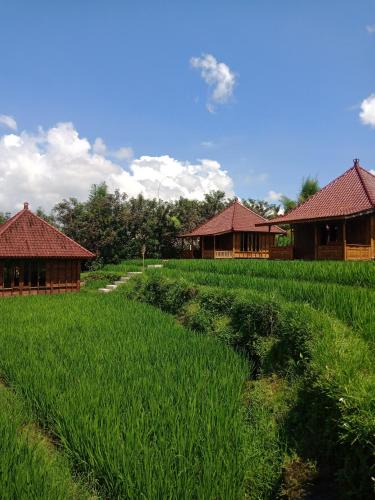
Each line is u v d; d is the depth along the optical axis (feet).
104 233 121.19
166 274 65.21
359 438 14.29
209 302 41.50
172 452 15.99
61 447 18.29
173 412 18.62
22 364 26.81
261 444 19.04
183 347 30.83
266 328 30.73
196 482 14.85
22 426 19.54
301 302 33.86
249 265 62.75
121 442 16.39
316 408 18.89
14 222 72.69
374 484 13.28
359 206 72.69
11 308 50.24
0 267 67.05
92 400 19.81
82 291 75.56
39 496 13.51
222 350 30.63
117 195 130.72
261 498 16.40
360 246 70.85
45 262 72.08
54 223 156.97
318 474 17.08
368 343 22.82
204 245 120.88
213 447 16.65
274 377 25.93
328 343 21.57
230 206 123.95
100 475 15.62
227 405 20.35
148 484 14.25
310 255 82.07
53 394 21.04
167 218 141.59
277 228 116.88
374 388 15.72
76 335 34.83
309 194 140.87
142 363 26.50
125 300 58.13
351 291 33.14
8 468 14.65
